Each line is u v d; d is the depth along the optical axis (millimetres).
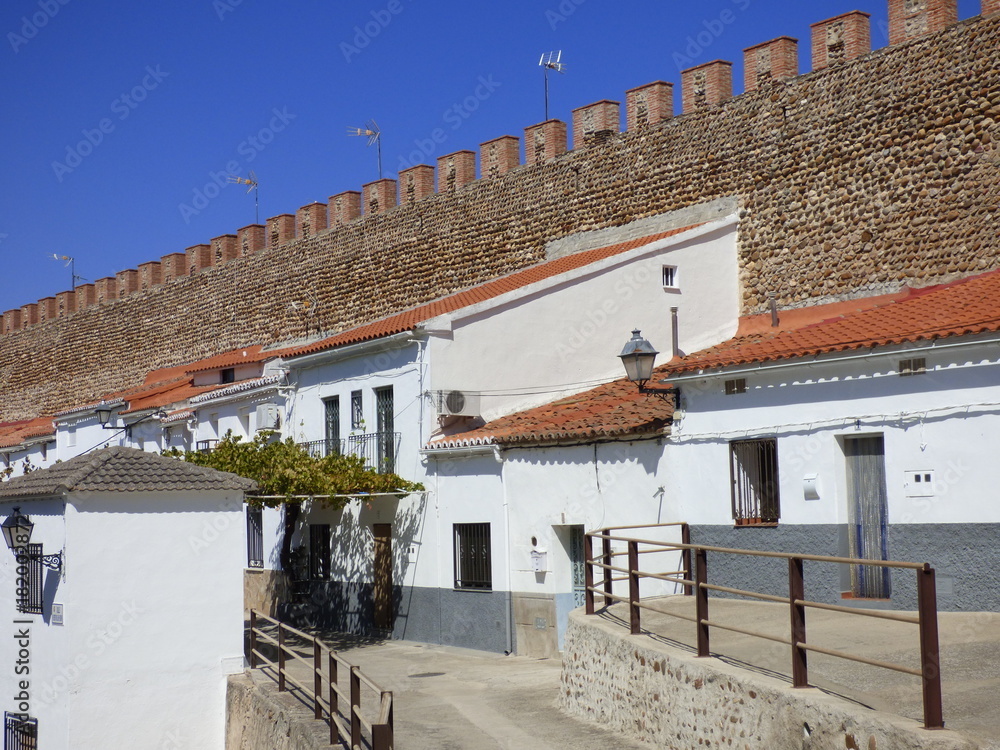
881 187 21516
